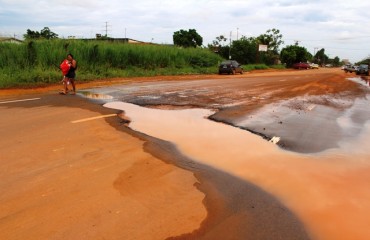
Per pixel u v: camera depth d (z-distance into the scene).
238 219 3.71
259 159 5.60
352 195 4.35
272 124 8.18
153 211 3.82
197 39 60.19
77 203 3.94
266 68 51.09
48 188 4.31
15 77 16.16
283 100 12.30
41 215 3.66
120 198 4.10
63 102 10.90
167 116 8.90
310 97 13.40
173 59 32.34
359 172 5.14
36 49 20.12
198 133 7.15
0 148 5.84
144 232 3.41
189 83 19.06
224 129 7.58
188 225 3.56
